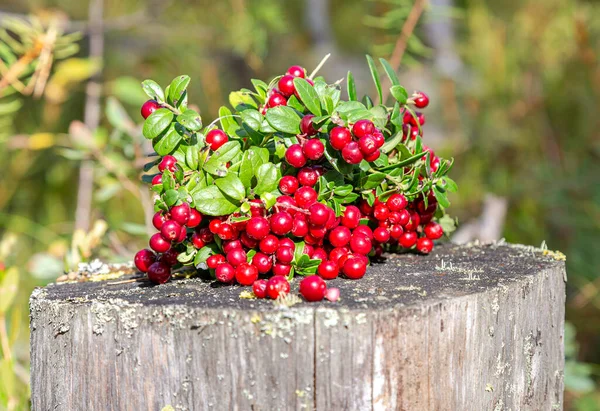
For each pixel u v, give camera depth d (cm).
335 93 58
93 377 57
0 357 69
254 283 56
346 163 58
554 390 62
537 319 60
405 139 62
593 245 91
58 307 57
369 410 54
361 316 54
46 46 76
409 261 62
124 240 92
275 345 54
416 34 97
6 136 87
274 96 59
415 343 55
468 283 58
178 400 55
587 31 96
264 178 57
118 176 80
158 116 57
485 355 57
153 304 56
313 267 58
